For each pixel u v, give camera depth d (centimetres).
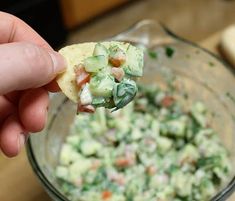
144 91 39
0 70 20
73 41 75
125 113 38
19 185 33
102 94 22
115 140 36
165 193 33
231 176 29
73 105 36
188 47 36
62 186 33
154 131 37
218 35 43
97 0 74
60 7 69
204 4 81
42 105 25
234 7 80
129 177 34
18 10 63
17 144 25
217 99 36
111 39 35
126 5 81
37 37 27
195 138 36
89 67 22
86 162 35
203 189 32
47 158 33
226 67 34
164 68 39
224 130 36
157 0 82
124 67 23
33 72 21
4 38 27
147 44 37
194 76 38
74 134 37
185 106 39
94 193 33
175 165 35
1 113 26
